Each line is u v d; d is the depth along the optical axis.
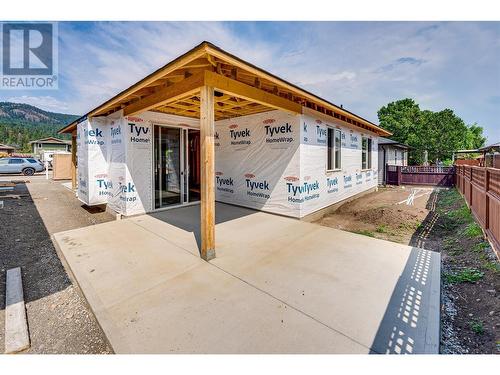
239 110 6.00
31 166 19.23
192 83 3.43
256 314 2.19
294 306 2.31
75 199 8.67
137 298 2.46
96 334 2.14
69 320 2.32
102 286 2.69
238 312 2.22
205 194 3.31
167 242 4.02
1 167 18.39
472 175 6.52
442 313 2.46
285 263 3.25
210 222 3.38
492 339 2.06
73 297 2.69
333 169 6.97
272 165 5.90
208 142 3.30
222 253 3.58
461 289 2.91
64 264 3.48
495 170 3.94
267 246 3.86
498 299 2.55
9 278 3.06
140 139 5.74
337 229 4.93
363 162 9.41
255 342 1.87
